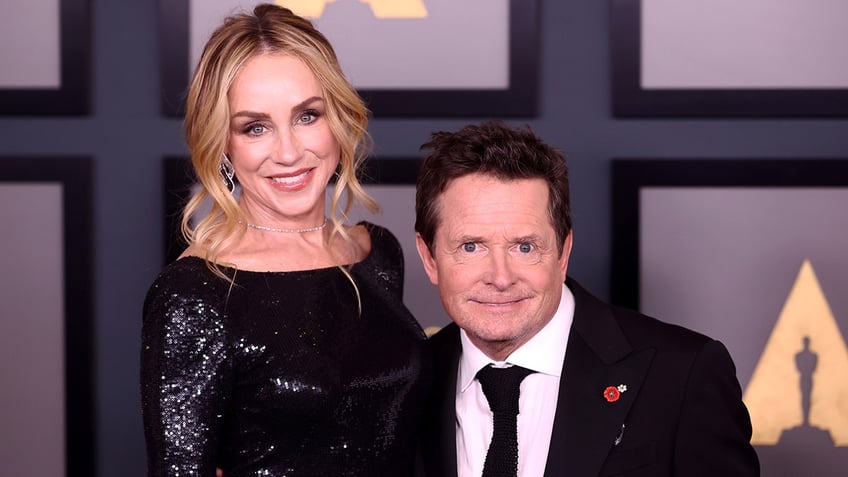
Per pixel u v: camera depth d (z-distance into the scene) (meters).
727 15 2.81
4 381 2.87
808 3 2.80
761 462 2.85
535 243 1.70
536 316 1.72
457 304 1.73
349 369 1.83
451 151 1.74
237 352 1.76
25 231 2.87
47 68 2.85
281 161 1.85
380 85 2.84
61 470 2.87
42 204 2.87
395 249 2.16
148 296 1.78
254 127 1.86
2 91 2.85
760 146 2.85
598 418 1.70
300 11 2.83
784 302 2.83
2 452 2.87
